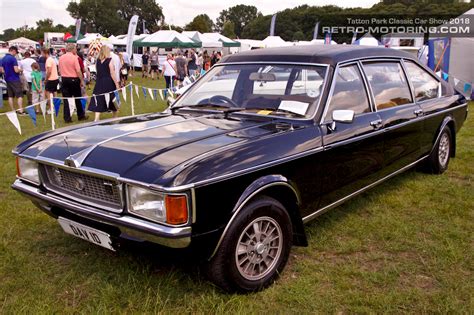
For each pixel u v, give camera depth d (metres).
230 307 2.76
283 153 3.01
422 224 4.08
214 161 2.63
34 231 3.92
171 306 2.79
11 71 10.85
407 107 4.55
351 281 3.11
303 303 2.82
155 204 2.50
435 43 13.73
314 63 3.72
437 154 5.36
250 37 88.94
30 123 9.52
